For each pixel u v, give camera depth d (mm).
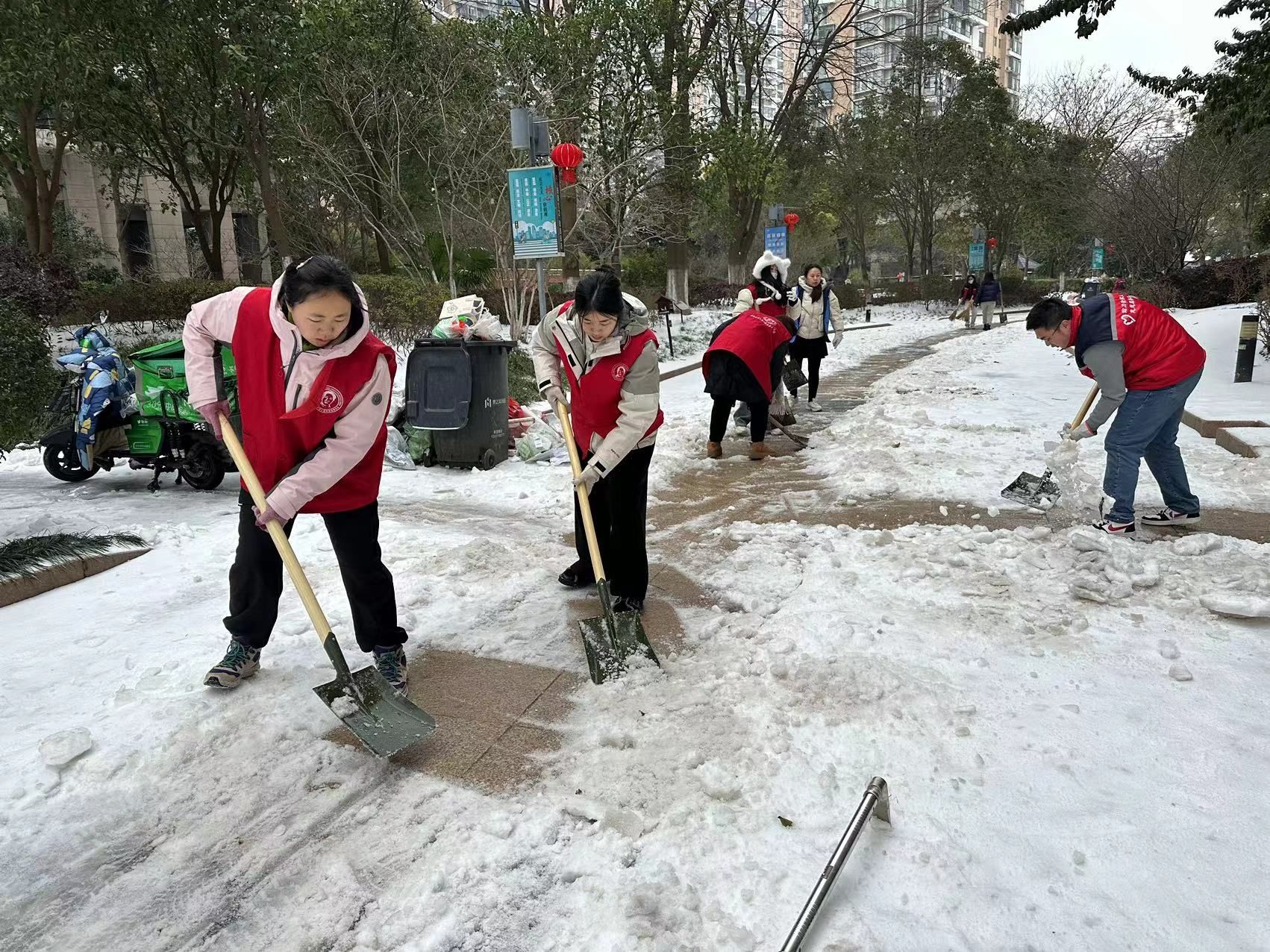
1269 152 21953
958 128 34000
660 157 20281
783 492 5871
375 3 14414
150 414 6059
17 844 2221
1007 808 2312
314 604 2682
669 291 22953
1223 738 2625
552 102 15578
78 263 18094
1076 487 4844
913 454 6586
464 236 15234
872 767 2510
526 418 7695
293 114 13922
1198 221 22125
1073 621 3486
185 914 1996
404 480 6359
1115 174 23688
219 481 6113
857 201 36844
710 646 3369
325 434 2719
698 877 2080
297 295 2477
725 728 2713
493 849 2195
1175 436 4594
